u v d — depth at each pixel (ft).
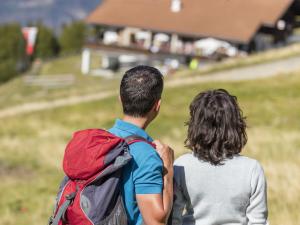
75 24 349.61
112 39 232.73
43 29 333.01
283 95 106.32
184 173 14.47
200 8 224.53
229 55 208.74
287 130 77.97
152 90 14.08
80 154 13.32
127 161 13.20
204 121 14.38
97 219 13.24
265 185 14.34
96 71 228.63
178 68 213.25
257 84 118.01
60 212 13.46
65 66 246.06
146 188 13.41
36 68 251.39
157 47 220.02
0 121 111.14
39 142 86.12
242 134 14.66
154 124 92.84
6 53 309.22
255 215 14.28
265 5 220.23
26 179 62.03
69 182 13.66
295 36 244.01
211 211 14.29
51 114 114.62
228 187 14.19
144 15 229.86
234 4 221.46
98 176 13.19
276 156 58.08
